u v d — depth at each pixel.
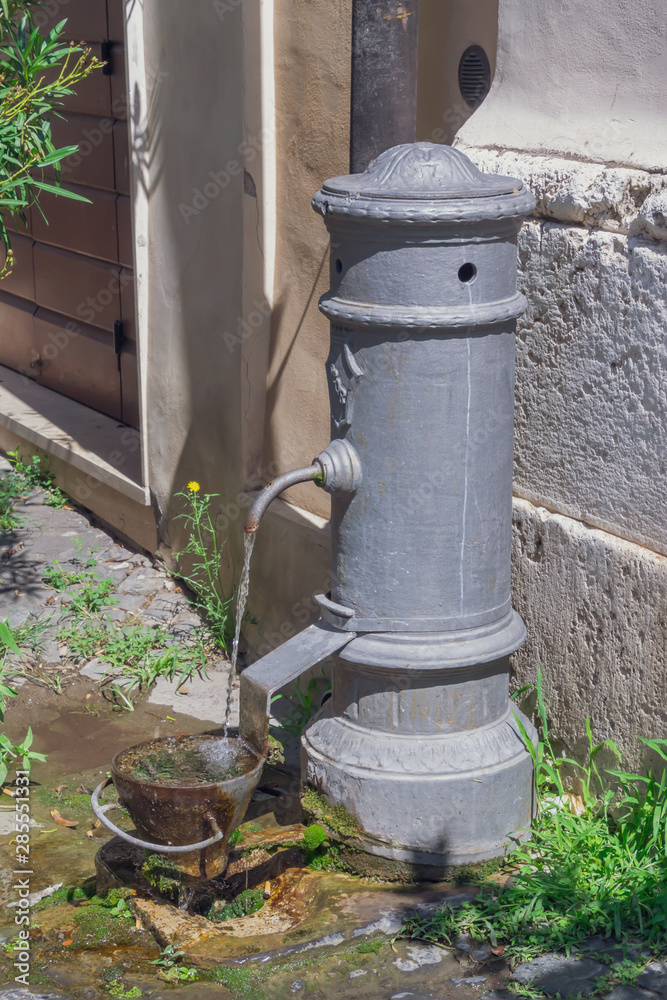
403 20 3.67
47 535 6.56
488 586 3.53
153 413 5.96
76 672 5.20
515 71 3.88
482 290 3.29
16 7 4.96
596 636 3.65
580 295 3.56
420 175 3.26
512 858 3.52
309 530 4.88
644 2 3.37
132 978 3.08
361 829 3.53
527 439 3.87
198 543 5.62
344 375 3.42
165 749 3.55
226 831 3.28
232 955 3.11
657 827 3.30
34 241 7.78
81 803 4.21
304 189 4.87
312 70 4.69
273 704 4.89
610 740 3.65
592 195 3.49
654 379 3.35
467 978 3.02
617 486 3.54
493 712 3.62
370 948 3.13
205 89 5.13
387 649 3.48
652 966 2.98
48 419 7.33
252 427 5.32
